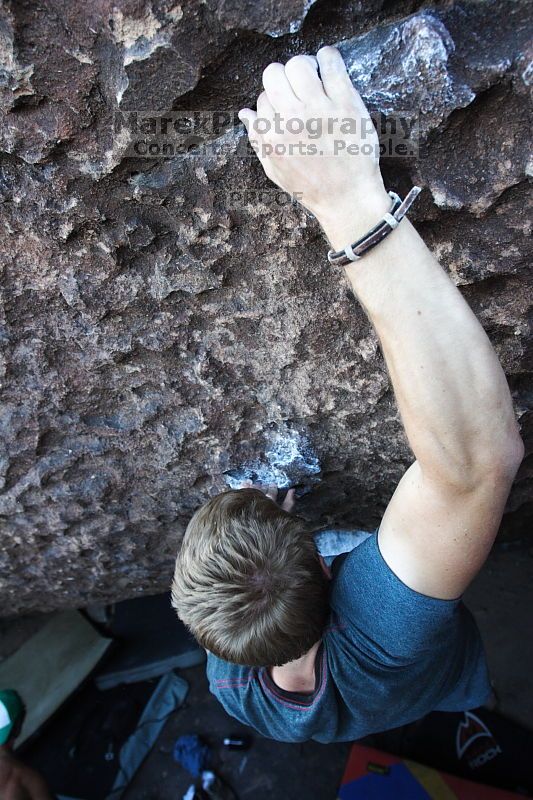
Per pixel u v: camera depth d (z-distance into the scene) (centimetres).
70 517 135
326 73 65
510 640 202
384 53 71
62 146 80
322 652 94
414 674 98
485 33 70
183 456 120
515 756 189
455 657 112
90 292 96
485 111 74
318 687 95
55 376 109
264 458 121
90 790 208
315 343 101
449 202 80
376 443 117
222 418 114
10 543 145
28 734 212
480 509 68
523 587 205
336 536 144
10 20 70
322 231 87
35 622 233
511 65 69
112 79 75
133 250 92
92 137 80
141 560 154
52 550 148
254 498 90
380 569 83
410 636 84
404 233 62
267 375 107
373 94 72
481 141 76
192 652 224
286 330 100
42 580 164
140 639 229
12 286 96
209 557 84
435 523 72
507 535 175
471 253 87
